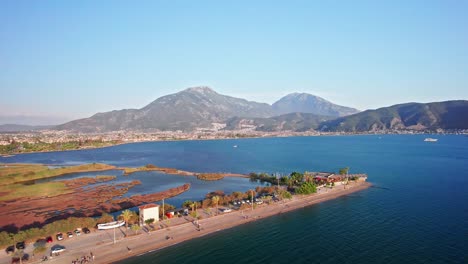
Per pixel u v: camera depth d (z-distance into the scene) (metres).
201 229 125.62
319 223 133.00
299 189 180.25
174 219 136.75
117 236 117.44
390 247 108.00
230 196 170.75
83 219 126.31
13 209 160.50
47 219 143.50
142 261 99.25
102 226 123.69
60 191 199.38
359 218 138.88
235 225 131.12
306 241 114.38
